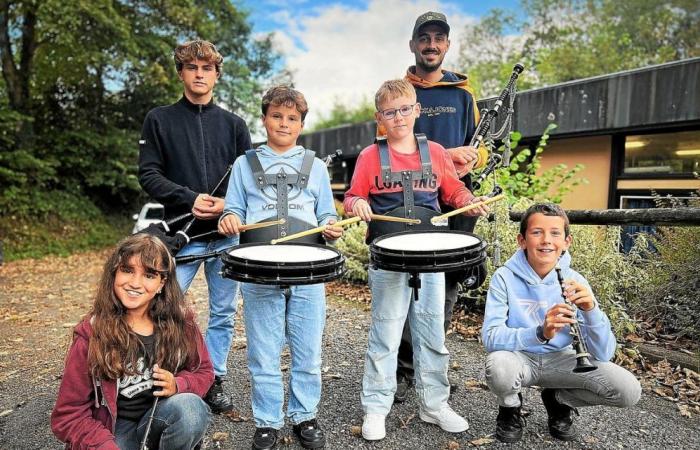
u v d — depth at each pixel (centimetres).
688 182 615
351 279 637
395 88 245
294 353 238
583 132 689
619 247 427
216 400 274
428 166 246
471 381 311
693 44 1878
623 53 1739
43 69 1414
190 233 269
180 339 199
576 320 218
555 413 245
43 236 1282
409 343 288
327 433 253
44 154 1402
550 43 2034
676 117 594
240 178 244
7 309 616
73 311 601
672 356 335
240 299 573
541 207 236
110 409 183
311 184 242
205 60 271
